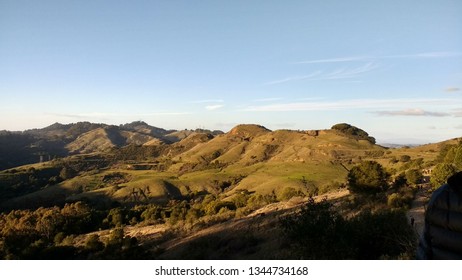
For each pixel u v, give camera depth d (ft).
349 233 50.75
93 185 596.29
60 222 252.01
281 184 441.68
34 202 440.45
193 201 442.91
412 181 164.66
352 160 634.02
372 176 152.97
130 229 258.37
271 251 82.33
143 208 333.83
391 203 107.76
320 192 261.85
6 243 192.85
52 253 147.23
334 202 152.15
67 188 568.41
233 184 555.69
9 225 245.65
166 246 153.89
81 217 281.54
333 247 49.08
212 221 192.95
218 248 116.16
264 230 119.34
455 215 15.28
